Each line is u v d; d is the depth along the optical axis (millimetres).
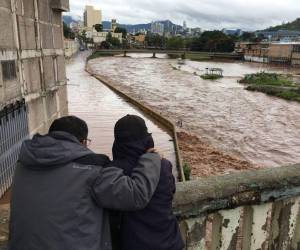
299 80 65875
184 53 145625
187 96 42500
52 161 1609
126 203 1600
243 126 26828
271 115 31984
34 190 1618
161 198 1723
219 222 2191
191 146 19562
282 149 21125
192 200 2023
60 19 13070
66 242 1539
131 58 138625
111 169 1652
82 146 1722
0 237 1787
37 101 10375
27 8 9469
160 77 68000
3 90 7934
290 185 2312
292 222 2477
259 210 2289
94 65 95688
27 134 9445
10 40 8320
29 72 9719
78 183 1596
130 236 1706
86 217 1581
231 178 2227
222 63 129500
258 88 50312
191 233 2117
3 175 8031
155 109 32281
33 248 1562
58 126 1769
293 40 152875
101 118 25797
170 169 1812
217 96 43562
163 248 1694
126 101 35875
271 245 2465
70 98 36844
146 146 1811
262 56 136500
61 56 13375
